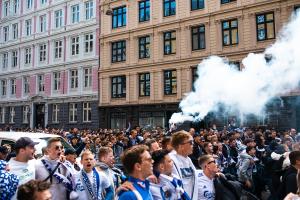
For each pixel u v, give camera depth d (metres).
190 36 27.94
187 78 27.52
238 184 5.37
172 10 29.45
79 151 11.51
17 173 4.74
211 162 5.14
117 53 32.84
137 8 31.59
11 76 42.75
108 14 32.19
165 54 29.41
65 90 36.59
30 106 39.72
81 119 34.62
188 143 4.89
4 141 9.51
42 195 2.90
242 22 25.25
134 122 30.39
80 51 35.78
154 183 4.07
